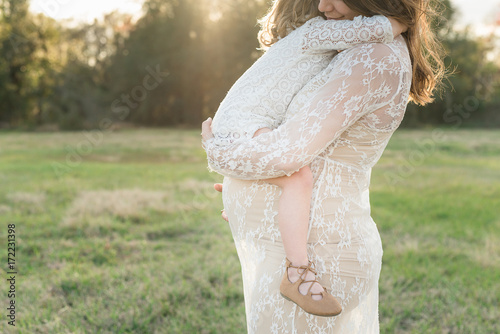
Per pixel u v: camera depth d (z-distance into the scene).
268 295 1.41
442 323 3.02
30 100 28.84
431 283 3.65
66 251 4.26
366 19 1.34
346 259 1.42
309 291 1.29
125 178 8.41
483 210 6.29
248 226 1.48
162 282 3.54
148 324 2.92
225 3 30.31
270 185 1.42
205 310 3.15
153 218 5.59
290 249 1.34
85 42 29.78
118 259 4.14
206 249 4.47
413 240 4.79
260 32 1.69
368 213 1.56
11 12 27.28
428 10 1.45
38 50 28.53
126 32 31.08
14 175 8.42
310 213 1.40
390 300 3.35
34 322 2.84
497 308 3.24
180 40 31.02
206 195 6.91
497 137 19.20
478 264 4.14
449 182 8.47
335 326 1.42
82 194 6.62
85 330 2.79
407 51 1.43
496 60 29.91
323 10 1.45
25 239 4.57
